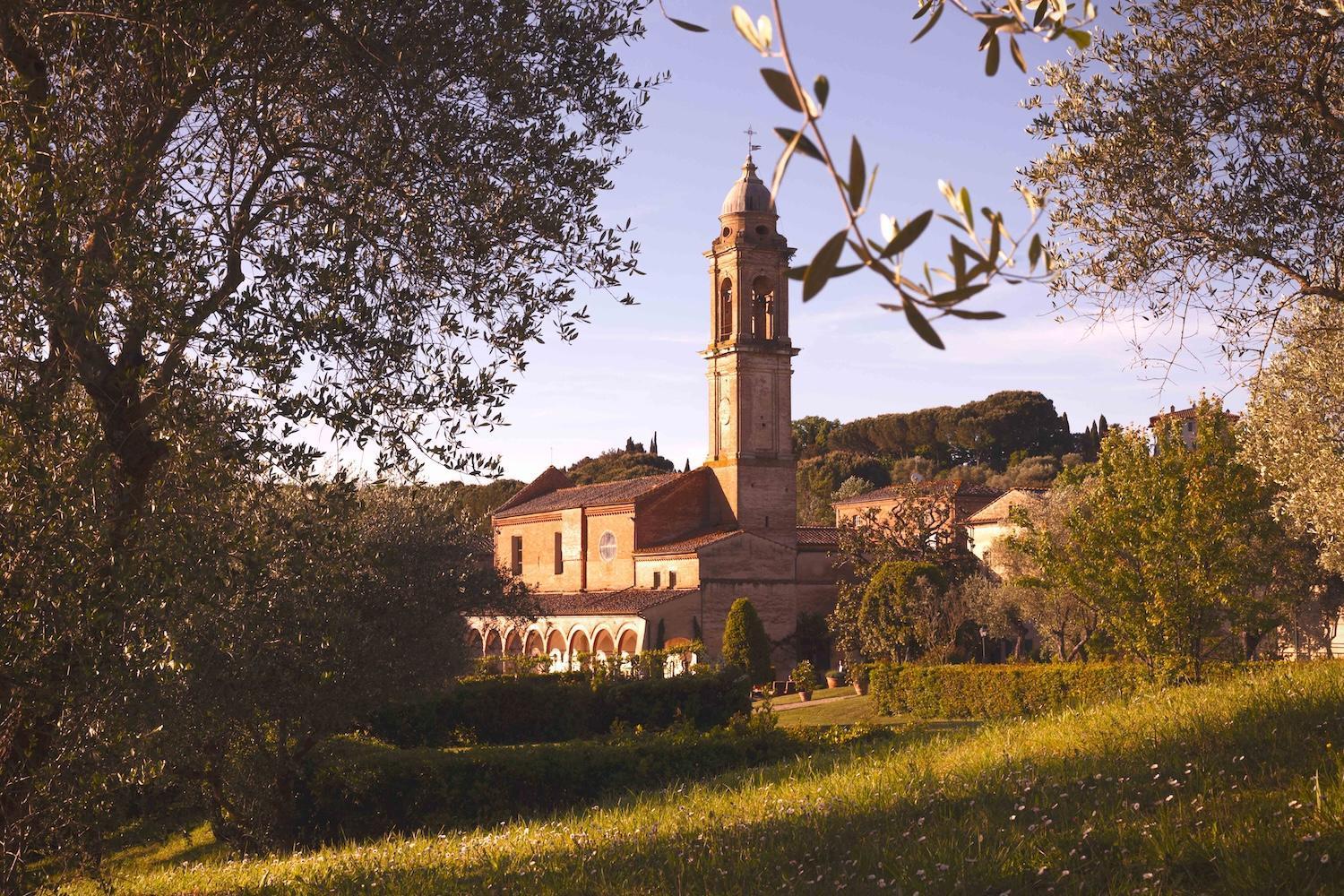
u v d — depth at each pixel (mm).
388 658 21719
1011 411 125625
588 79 11180
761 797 12914
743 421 65375
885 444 133875
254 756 20984
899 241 2365
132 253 8312
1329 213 10875
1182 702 13016
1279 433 19984
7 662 7945
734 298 65938
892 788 11062
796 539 66125
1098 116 11273
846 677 56750
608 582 69375
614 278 11031
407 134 10367
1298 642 42750
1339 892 5730
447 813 23219
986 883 6891
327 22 9750
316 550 9555
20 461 7984
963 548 60844
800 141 2385
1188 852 6809
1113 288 11445
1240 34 10555
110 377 8609
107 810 9781
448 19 10406
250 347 8695
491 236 10523
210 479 8789
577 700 34219
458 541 24906
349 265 9484
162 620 8609
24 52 8867
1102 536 25375
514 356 10469
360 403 9297
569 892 8305
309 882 11336
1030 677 37156
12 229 7949
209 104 9797
